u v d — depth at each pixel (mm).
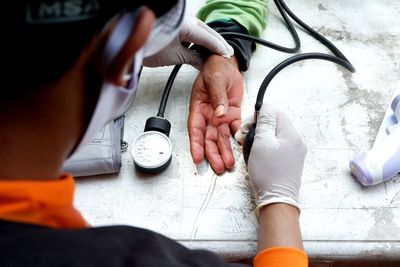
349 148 736
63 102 305
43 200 301
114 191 689
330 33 910
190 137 741
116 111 420
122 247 317
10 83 274
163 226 652
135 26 306
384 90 812
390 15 940
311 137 751
